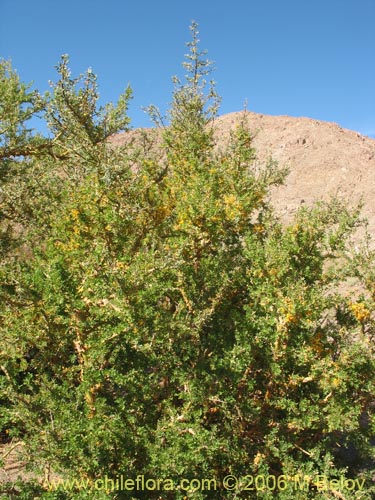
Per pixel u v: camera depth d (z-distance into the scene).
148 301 6.58
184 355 7.63
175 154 10.95
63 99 7.06
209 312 7.34
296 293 6.89
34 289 6.00
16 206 9.74
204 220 7.70
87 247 7.27
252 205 9.53
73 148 7.54
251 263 8.39
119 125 7.68
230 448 6.83
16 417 6.09
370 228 34.47
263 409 8.11
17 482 5.87
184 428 6.30
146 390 6.91
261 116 73.50
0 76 9.32
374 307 7.59
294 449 7.92
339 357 7.12
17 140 8.96
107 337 6.11
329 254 8.34
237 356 7.00
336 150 61.66
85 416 6.02
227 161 10.19
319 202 8.75
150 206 7.37
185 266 7.37
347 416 6.95
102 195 6.95
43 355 6.83
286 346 7.20
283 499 6.75
